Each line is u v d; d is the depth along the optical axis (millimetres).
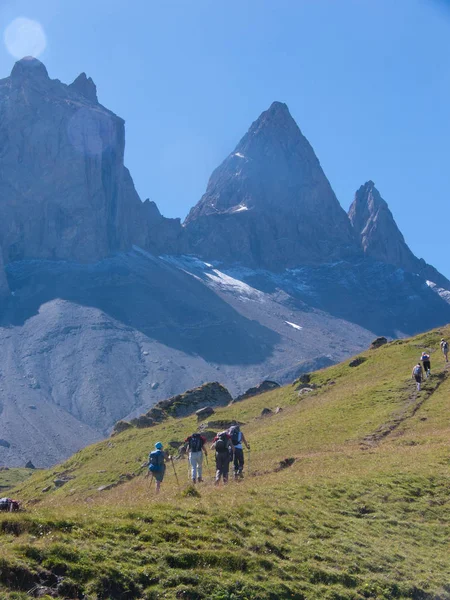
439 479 29906
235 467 34062
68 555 16172
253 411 75500
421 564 21375
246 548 19141
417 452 35906
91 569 15906
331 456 38062
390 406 54469
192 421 77125
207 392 93000
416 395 56219
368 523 24500
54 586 15180
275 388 92938
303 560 19500
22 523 17344
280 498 25438
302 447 47406
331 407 60094
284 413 67938
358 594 18438
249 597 16719
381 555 21266
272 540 20234
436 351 74750
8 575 14930
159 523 19344
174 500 23141
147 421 86750
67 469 74500
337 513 25125
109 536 17859
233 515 21516
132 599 15680
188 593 16156
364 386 66000
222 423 69875
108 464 68812
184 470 47875
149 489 33688
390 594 18922
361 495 27594
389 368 72500
